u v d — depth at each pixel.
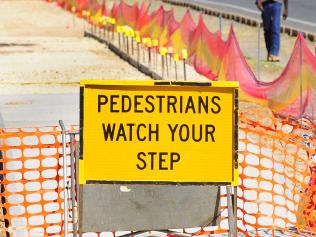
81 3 78.81
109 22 58.34
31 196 21.19
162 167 15.75
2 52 54.75
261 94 32.19
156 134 15.70
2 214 19.69
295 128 23.28
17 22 77.75
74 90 38.66
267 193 21.41
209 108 15.70
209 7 76.75
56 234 18.59
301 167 23.91
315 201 18.52
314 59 29.06
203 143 15.75
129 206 16.94
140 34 54.12
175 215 17.09
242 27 63.22
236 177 15.80
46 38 64.12
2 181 19.11
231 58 35.22
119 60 50.31
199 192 17.11
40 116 32.25
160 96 15.63
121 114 15.62
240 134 27.50
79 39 63.25
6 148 19.56
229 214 16.59
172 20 47.28
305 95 29.38
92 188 16.78
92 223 16.88
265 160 24.38
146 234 17.62
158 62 46.22
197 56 42.19
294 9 69.38
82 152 15.61
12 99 36.03
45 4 93.38
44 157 19.67
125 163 15.71
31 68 46.69
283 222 19.52
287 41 54.25
